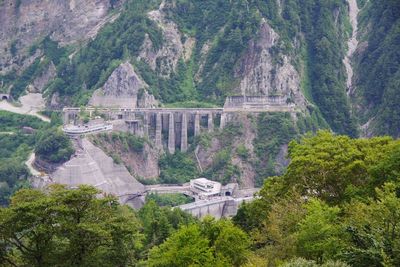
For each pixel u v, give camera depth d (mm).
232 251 81375
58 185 77625
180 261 78438
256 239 86875
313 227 66000
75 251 71312
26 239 76125
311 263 55781
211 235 88938
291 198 86062
